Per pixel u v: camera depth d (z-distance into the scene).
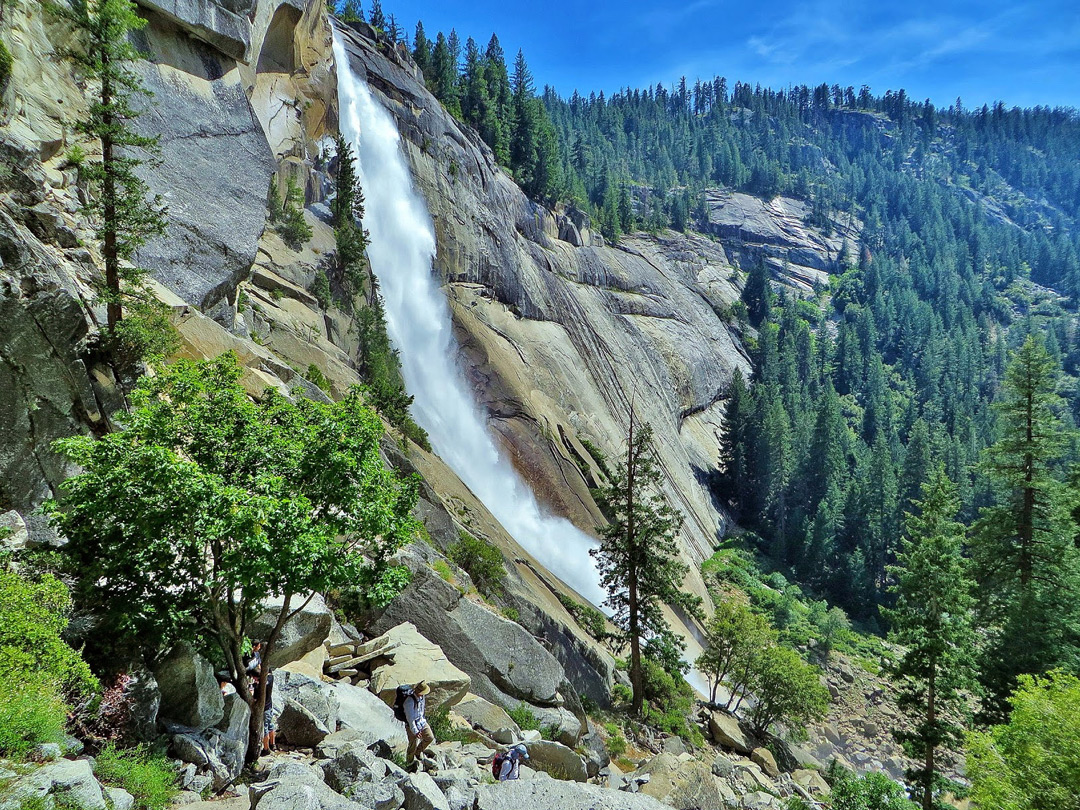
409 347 51.81
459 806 9.35
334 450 9.84
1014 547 30.94
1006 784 13.88
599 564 32.31
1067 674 15.36
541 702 21.66
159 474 8.16
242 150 33.50
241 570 8.34
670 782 18.05
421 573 20.22
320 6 51.06
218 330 24.08
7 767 6.44
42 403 12.68
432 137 66.75
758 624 36.97
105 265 19.88
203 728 9.71
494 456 52.97
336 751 11.04
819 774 35.16
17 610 7.65
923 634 27.61
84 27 16.70
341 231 47.41
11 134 16.80
